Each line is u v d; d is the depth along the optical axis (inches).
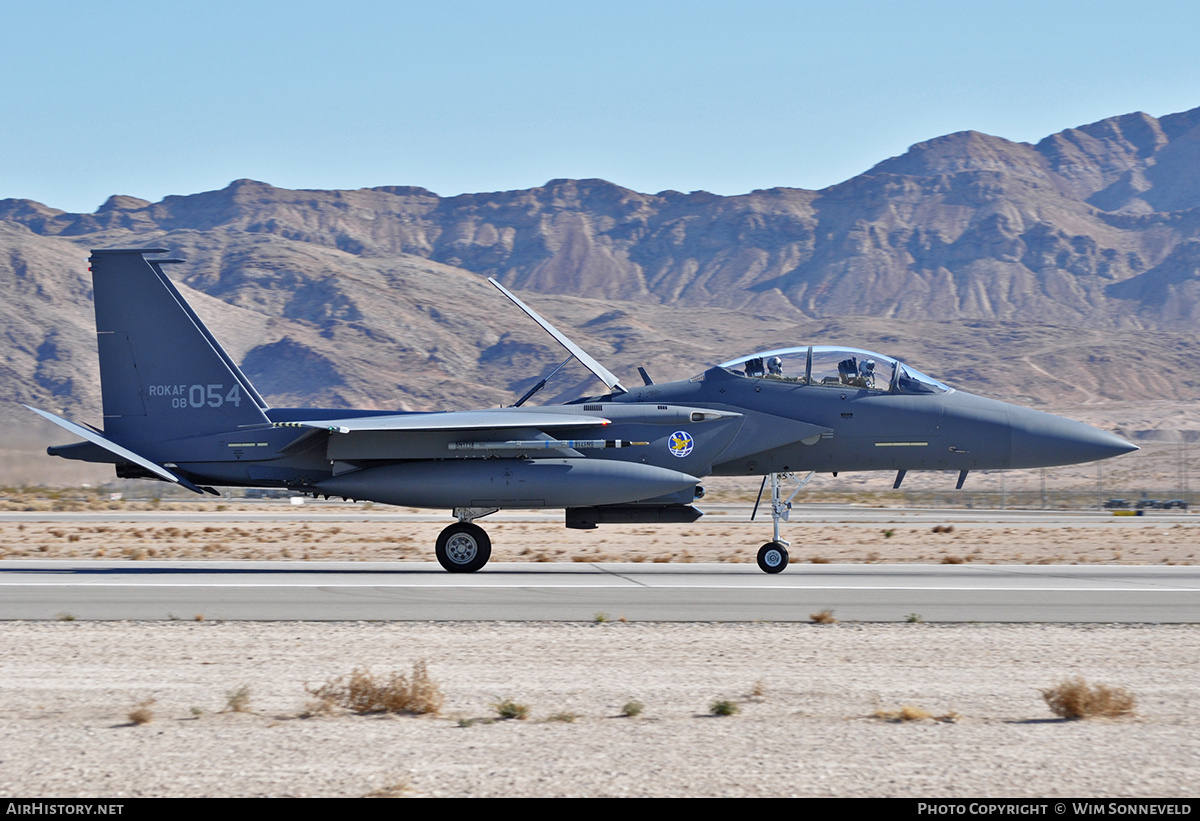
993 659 1873.8
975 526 6648.6
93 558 3715.6
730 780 1181.1
